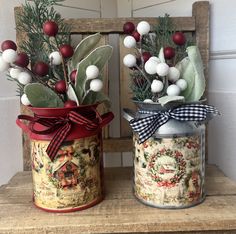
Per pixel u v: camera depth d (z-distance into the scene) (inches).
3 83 33.3
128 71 32.8
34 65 25.2
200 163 24.3
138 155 24.7
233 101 32.8
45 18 27.5
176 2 34.5
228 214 22.6
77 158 23.7
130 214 23.0
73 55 24.8
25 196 26.8
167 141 23.2
